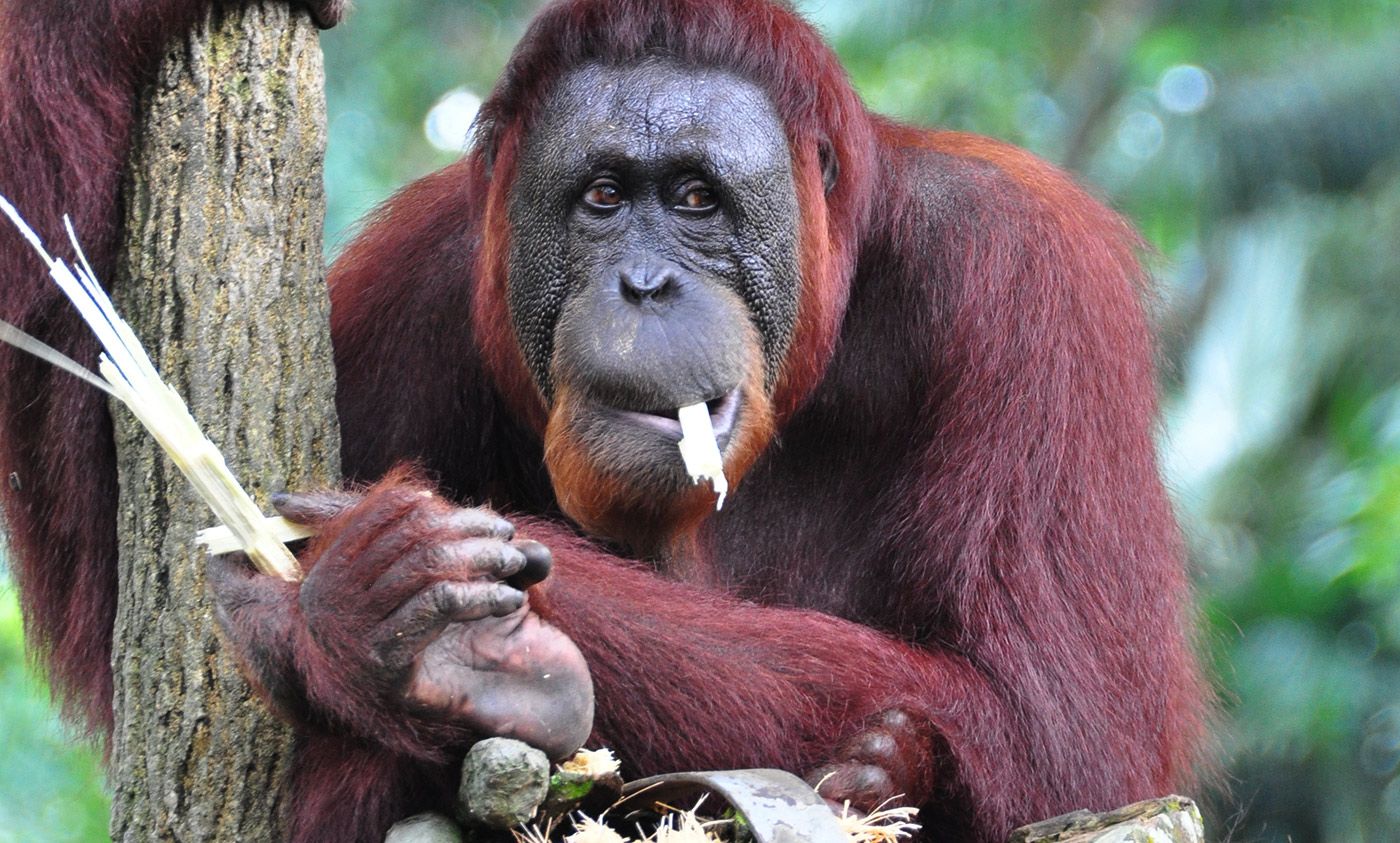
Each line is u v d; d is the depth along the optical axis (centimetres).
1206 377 2206
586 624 601
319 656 515
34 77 641
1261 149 2206
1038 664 666
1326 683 1869
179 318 604
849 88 716
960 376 709
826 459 759
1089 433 701
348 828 597
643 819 568
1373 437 2033
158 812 586
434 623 507
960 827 659
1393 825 1884
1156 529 721
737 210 643
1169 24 2319
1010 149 798
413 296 778
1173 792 748
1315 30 2308
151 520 598
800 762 620
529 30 677
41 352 523
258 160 616
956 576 683
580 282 641
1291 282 2175
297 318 620
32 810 1183
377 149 2122
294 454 614
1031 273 715
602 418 618
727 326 627
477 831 536
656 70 649
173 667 588
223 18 622
